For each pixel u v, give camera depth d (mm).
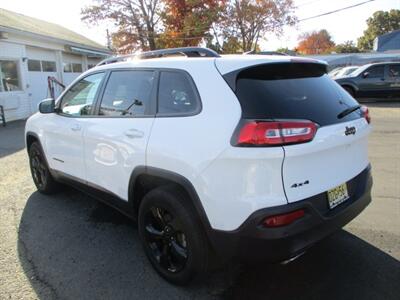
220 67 2742
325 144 2586
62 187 5227
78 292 2973
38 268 3326
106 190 3701
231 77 2643
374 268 3186
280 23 34844
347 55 35062
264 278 3100
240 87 2596
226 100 2598
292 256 2496
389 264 3240
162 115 3027
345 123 2838
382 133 9352
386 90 16672
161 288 3014
